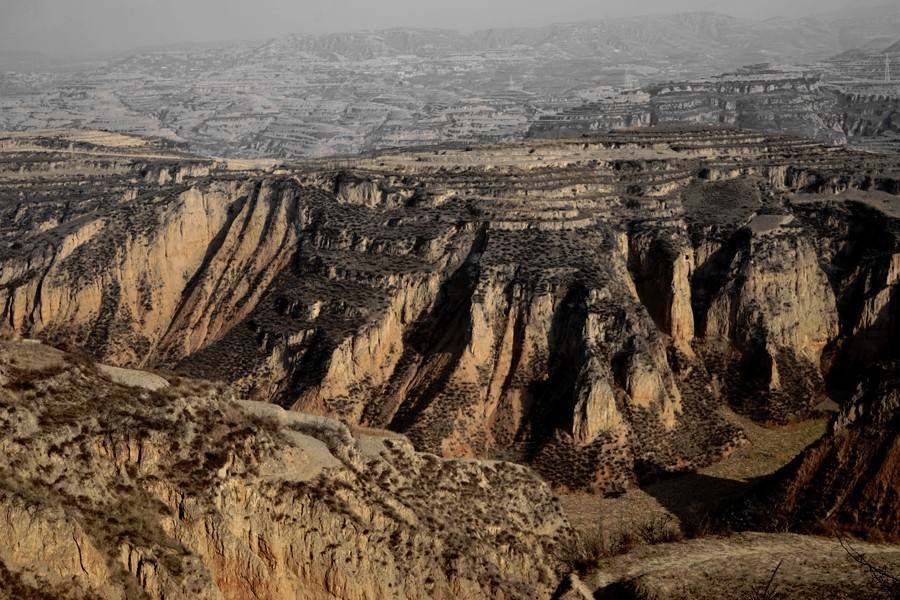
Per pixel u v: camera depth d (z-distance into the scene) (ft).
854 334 485.56
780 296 476.54
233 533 215.92
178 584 200.75
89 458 210.18
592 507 350.23
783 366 457.27
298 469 233.76
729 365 463.01
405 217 490.90
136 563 200.44
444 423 392.88
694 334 475.72
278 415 262.06
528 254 446.19
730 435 409.90
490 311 426.10
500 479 292.61
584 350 401.49
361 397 414.41
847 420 324.80
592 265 439.22
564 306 423.23
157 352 488.85
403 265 459.32
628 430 386.93
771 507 321.52
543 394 404.57
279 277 483.92
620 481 371.35
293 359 424.87
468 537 256.32
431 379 416.87
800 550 283.38
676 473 383.24
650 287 477.36
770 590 254.06
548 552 280.51
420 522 246.88
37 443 205.67
